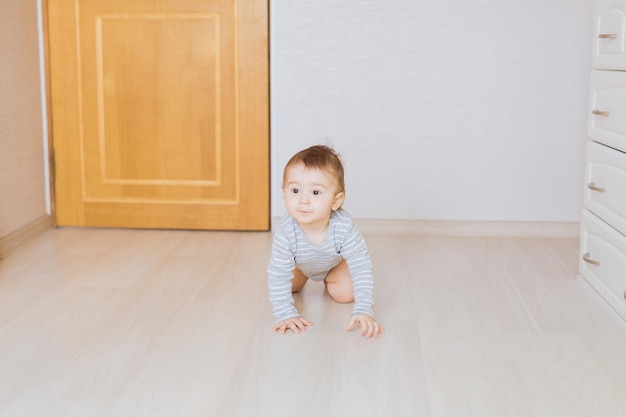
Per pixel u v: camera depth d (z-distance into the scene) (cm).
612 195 230
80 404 172
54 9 318
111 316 226
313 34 315
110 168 327
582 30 309
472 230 326
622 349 205
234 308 233
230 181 325
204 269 273
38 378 184
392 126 320
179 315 227
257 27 313
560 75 313
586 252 253
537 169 321
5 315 226
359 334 213
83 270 270
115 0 315
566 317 229
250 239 316
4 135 291
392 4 311
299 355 199
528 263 285
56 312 229
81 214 330
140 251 296
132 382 183
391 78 316
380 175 324
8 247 295
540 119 318
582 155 319
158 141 324
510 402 175
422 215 327
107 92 321
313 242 218
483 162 322
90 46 319
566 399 176
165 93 320
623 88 222
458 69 315
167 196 328
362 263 221
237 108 319
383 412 170
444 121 319
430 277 267
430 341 209
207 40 315
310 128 322
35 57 318
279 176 326
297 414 168
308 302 239
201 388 180
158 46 317
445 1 310
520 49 312
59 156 328
